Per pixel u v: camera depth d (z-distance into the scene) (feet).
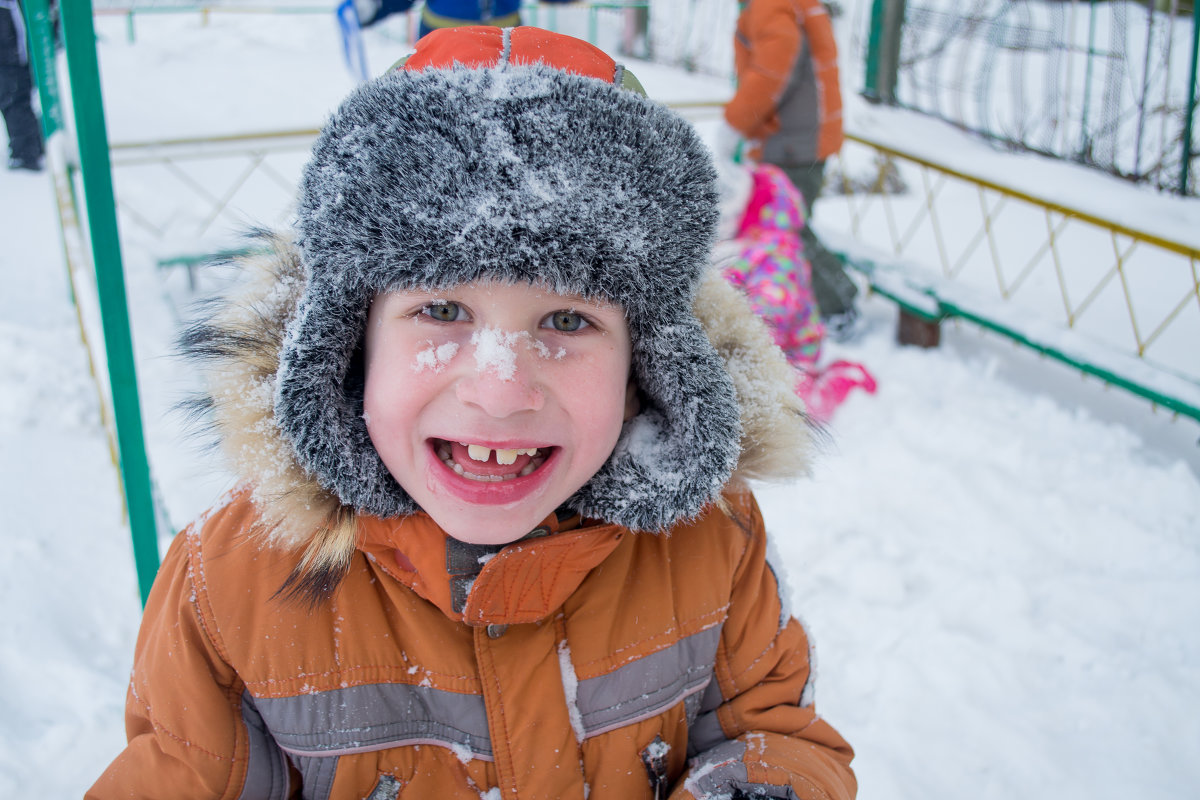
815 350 10.22
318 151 2.77
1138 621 7.46
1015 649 7.20
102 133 4.33
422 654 3.19
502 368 2.61
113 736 5.80
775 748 3.43
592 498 3.17
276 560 3.17
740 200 10.28
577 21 30.63
